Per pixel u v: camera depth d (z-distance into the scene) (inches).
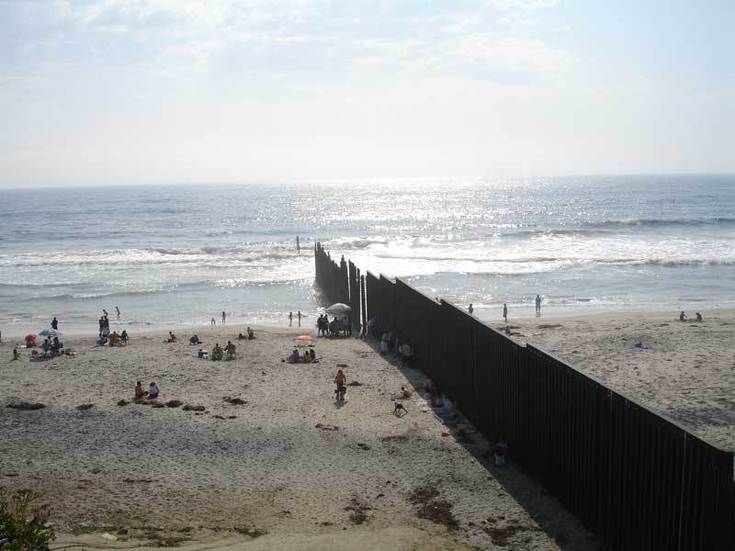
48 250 3838.6
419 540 712.4
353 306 1939.0
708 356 1403.8
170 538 717.9
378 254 3444.9
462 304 2214.6
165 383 1326.3
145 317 2149.4
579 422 738.8
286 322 2058.3
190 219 6387.8
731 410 1062.4
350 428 1058.1
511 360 906.1
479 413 1029.2
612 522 681.0
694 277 2613.2
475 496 822.5
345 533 730.2
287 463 933.2
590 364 1370.6
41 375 1393.9
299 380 1339.8
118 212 7509.8
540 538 719.1
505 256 3243.1
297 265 3144.7
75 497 825.5
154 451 975.6
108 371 1421.0
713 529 538.9
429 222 5753.0
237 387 1295.5
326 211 7613.2
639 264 2898.6
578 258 3075.8
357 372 1387.8
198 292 2524.6
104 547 689.6
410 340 1433.3
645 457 623.5
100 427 1072.2
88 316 2172.7
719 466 534.9
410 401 1184.2
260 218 6476.4
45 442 1008.9
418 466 914.1
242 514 788.0
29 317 2162.9
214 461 941.2
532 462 857.5
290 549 689.0
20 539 530.9
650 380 1241.4
